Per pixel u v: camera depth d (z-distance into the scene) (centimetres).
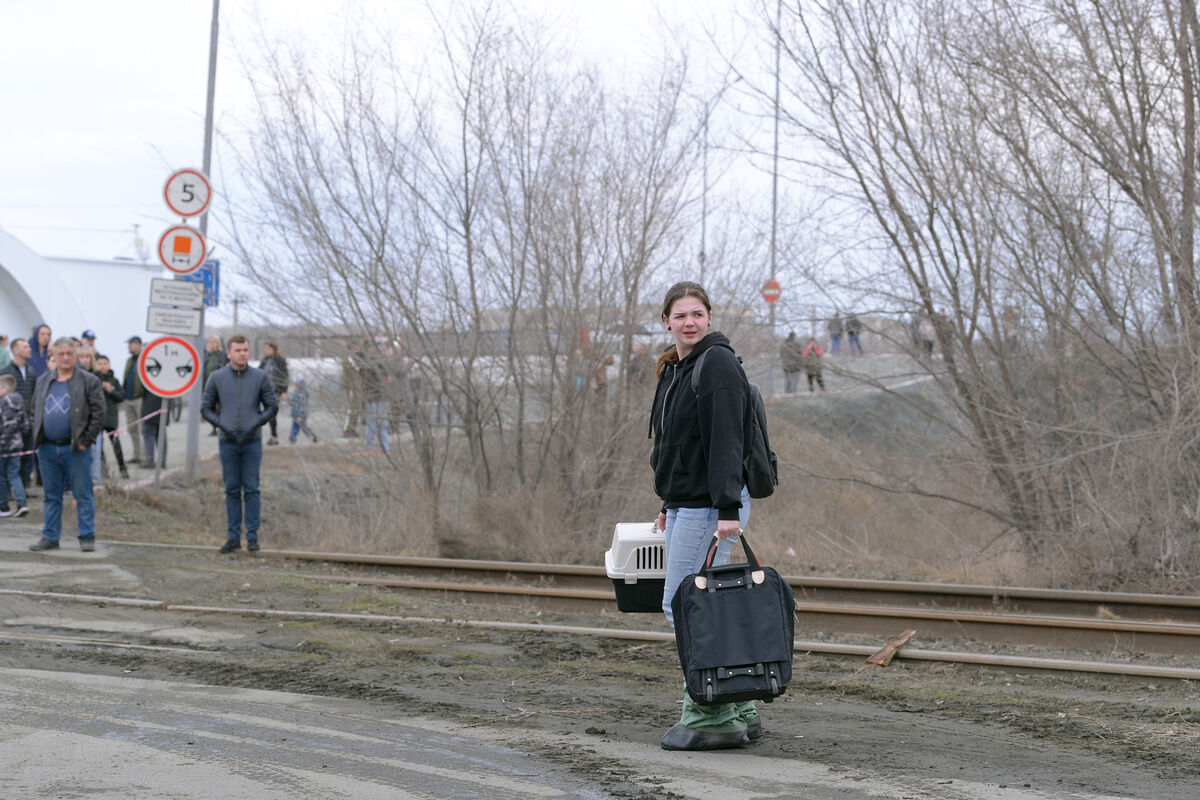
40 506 1495
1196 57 1331
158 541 1313
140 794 451
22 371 1505
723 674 479
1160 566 1184
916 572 1269
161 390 1395
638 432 1556
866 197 1485
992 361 1458
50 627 812
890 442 1598
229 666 696
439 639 804
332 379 1633
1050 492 1386
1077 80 1375
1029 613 992
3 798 444
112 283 3450
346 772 485
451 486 1547
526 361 1555
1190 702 650
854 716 606
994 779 480
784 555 1410
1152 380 1335
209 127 1692
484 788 464
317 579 1065
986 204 1438
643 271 1553
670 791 459
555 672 709
